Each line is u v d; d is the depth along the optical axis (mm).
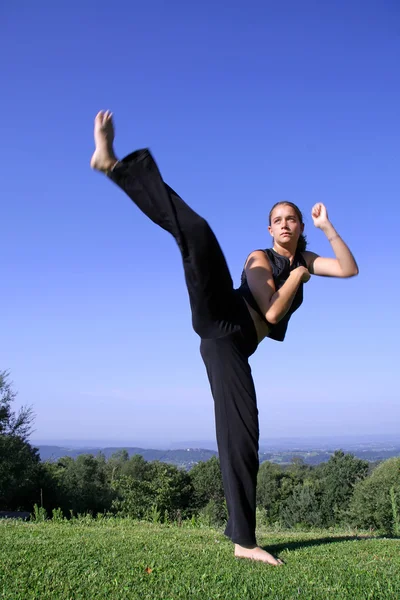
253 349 3205
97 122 2830
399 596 2213
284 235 3352
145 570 2582
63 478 36031
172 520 6676
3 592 2104
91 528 4582
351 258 3295
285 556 3129
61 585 2227
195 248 2766
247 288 3213
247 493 2982
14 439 24453
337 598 2139
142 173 2814
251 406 3031
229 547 3438
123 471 59781
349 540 4043
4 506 27219
